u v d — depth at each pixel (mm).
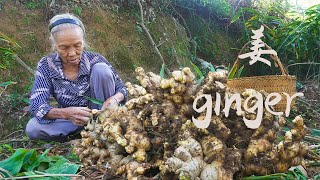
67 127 1065
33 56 1510
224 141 708
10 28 1523
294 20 2055
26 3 1615
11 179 729
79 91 1088
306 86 1860
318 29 1816
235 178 721
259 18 2014
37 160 814
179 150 659
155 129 742
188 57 1939
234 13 2160
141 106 762
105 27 1723
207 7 2178
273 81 1056
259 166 727
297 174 775
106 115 848
